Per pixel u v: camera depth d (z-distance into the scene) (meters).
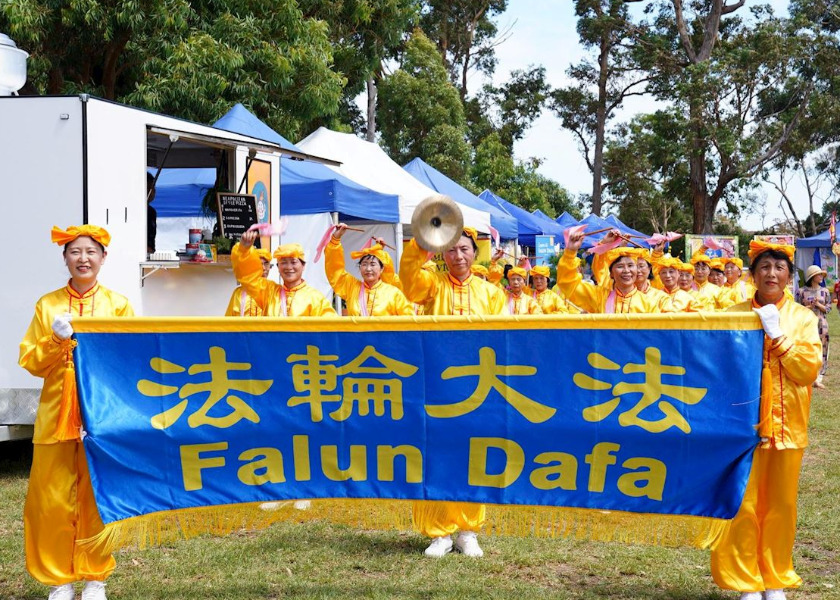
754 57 31.72
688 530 4.16
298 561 5.14
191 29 16.67
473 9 42.50
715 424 4.09
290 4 17.67
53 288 6.87
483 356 4.28
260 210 9.59
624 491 4.21
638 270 6.23
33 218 6.88
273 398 4.36
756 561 4.19
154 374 4.30
